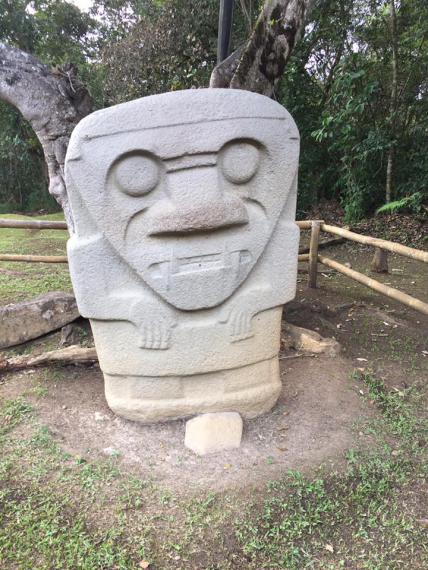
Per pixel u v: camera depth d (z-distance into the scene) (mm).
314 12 6297
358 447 1973
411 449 1978
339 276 4770
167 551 1506
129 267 1853
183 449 1945
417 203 5980
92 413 2182
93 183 1697
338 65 6551
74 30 10625
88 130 1654
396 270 5000
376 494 1738
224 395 2082
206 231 1809
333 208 7613
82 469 1818
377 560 1488
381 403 2309
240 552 1511
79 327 3033
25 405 2234
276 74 2914
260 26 2779
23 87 2787
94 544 1513
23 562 1453
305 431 2072
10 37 10352
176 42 6117
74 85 2926
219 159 1764
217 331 1974
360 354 2918
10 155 10734
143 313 1893
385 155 6508
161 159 1701
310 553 1514
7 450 1929
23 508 1640
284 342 2879
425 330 3336
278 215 1917
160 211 1750
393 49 6023
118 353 1974
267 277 2002
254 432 2066
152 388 2029
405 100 6328
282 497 1710
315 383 2449
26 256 3914
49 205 11727
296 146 1870
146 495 1710
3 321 2854
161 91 6250
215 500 1691
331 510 1667
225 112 1713
